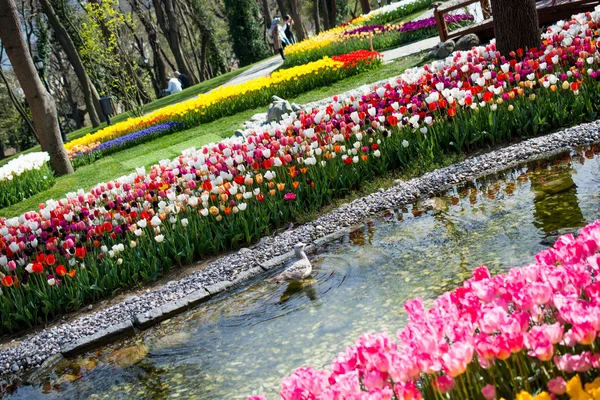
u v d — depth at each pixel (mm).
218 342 5188
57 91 57219
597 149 7074
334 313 4992
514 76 8781
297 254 6102
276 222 8039
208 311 6020
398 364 2271
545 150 7434
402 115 8938
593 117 8109
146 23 44750
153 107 30625
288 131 9383
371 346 2414
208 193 8008
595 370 2414
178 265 7730
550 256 3000
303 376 2371
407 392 2150
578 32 10141
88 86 30828
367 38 22922
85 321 6508
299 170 8703
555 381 2148
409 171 8320
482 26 16219
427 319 2539
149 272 7531
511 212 5965
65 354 5918
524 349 2480
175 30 44062
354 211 7457
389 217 7062
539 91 8539
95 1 28000
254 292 6090
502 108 8586
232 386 4352
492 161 7574
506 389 2457
